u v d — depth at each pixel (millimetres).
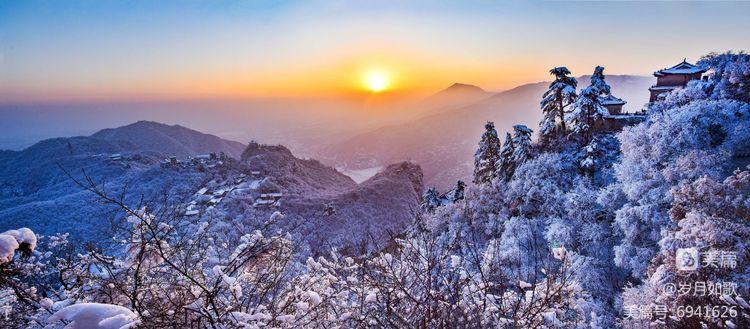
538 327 4148
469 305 4219
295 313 4656
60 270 4543
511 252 13039
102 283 4312
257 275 4844
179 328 3658
